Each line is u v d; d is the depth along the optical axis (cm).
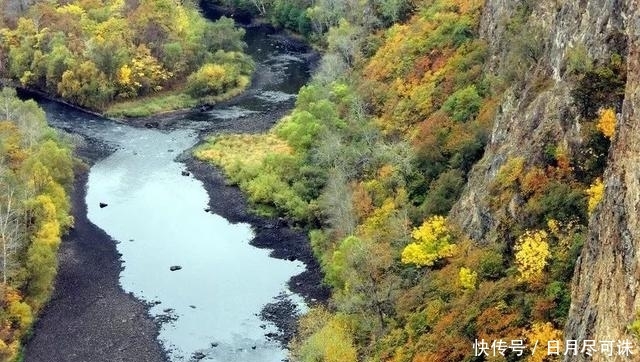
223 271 10350
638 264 4775
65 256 10669
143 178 13100
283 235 11138
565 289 6334
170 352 8819
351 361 7875
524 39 9181
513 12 10644
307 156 12394
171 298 9812
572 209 6756
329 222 10538
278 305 9569
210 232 11338
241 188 12469
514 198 7256
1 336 8644
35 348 8862
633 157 5109
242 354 8744
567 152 6994
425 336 7319
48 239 10050
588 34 7294
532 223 6981
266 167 12638
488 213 7594
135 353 8812
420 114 11606
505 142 7988
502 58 10419
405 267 8500
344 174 11012
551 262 6638
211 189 12619
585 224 6656
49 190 11188
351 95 13375
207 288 10000
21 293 9375
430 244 8262
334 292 9444
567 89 7144
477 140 9412
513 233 7175
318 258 10412
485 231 7625
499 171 7619
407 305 7994
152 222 11669
